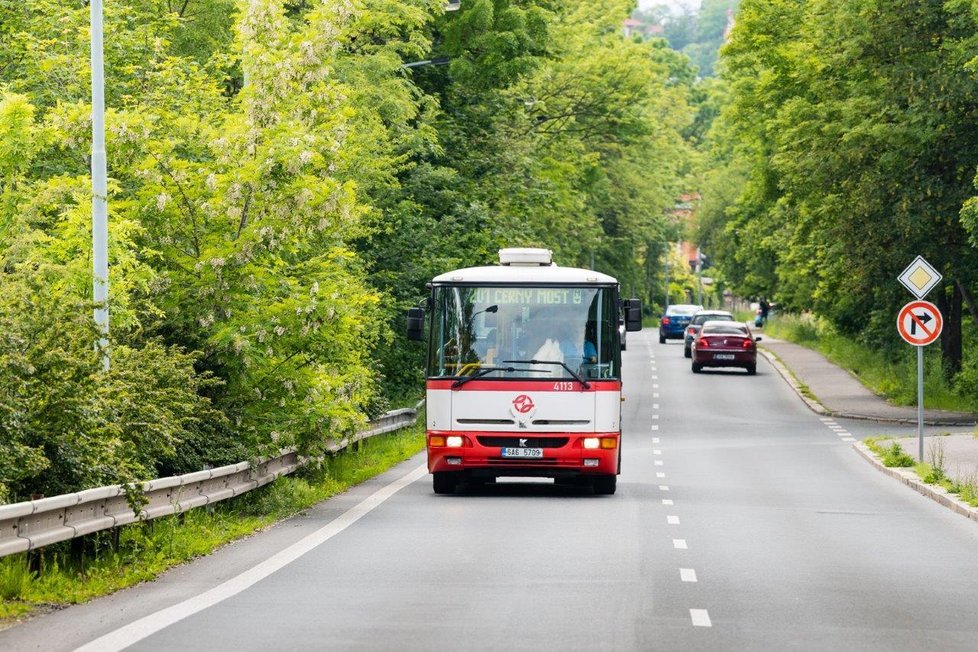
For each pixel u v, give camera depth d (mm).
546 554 25828
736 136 92562
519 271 37812
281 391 36688
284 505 33344
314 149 37312
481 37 79562
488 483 42031
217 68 49125
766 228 124875
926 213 65438
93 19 32000
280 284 37500
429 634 17688
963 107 64500
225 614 19109
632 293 167500
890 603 20844
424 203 73625
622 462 49562
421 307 37125
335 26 40156
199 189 37156
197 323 36344
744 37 81375
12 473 22031
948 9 61938
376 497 37156
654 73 106312
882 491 40250
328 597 20703
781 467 47938
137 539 24953
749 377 97562
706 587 22094
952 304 76312
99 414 24812
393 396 69312
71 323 25484
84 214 34156
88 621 18531
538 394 37062
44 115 41594
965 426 64438
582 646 16969
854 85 68375
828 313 105688
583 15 108125
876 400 78688
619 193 131250
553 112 100750
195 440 32062
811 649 17047
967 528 31359
